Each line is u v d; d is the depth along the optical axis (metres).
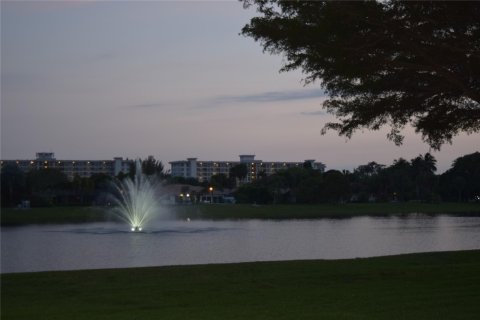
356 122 16.73
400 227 71.75
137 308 12.62
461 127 17.31
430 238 53.53
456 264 18.83
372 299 13.30
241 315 11.79
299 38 14.90
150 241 52.44
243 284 15.33
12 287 15.03
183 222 88.94
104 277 16.44
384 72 15.64
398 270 17.45
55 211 112.00
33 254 42.56
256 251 42.31
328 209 125.00
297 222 87.00
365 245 46.72
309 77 16.38
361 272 17.11
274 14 15.59
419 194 166.62
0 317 11.77
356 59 14.88
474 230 64.56
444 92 15.63
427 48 14.75
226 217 103.75
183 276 16.58
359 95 16.61
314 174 159.00
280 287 14.89
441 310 12.10
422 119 16.84
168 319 11.49
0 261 38.12
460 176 147.88
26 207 125.31
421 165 169.88
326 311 12.09
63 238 57.41
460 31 14.79
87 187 148.88
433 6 14.20
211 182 199.00
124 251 43.81
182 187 169.62
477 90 15.09
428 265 18.69
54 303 13.17
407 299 13.26
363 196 167.25
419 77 15.44
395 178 164.88
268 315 11.77
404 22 14.51
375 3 14.45
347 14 14.27
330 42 14.78
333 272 17.16
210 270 17.64
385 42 14.75
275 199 158.38
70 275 16.77
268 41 15.61
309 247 45.34
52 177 150.12
